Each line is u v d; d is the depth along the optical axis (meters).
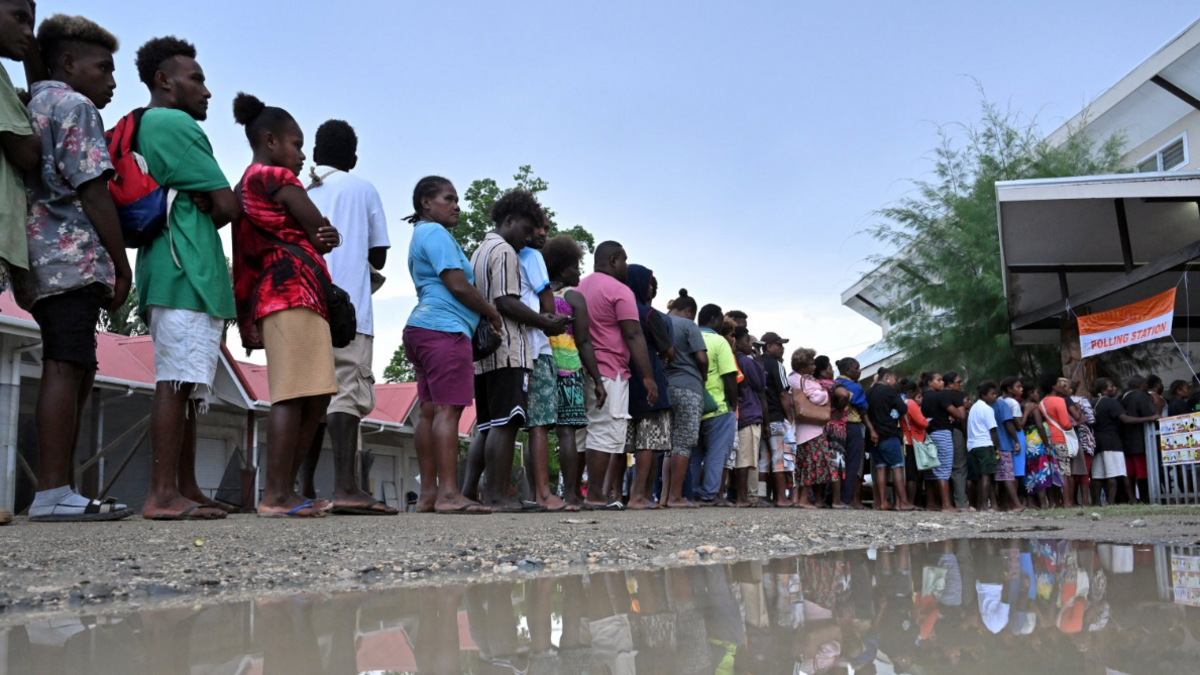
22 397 9.52
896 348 16.12
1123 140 15.66
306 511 3.13
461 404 3.88
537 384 4.52
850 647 0.93
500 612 1.26
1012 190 10.85
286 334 3.11
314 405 3.26
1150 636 0.98
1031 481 8.27
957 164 16.19
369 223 3.87
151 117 2.93
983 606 1.26
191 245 2.91
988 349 14.63
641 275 5.72
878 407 7.72
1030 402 8.37
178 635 1.06
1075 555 2.22
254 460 12.28
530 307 4.32
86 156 2.68
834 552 2.35
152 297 2.86
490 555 2.08
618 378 5.13
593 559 2.11
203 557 1.88
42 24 2.94
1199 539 2.85
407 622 1.17
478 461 4.56
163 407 2.88
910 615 1.18
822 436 7.12
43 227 2.68
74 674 0.82
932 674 0.77
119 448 11.13
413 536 2.46
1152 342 14.26
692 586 1.58
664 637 1.02
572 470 4.76
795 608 1.27
